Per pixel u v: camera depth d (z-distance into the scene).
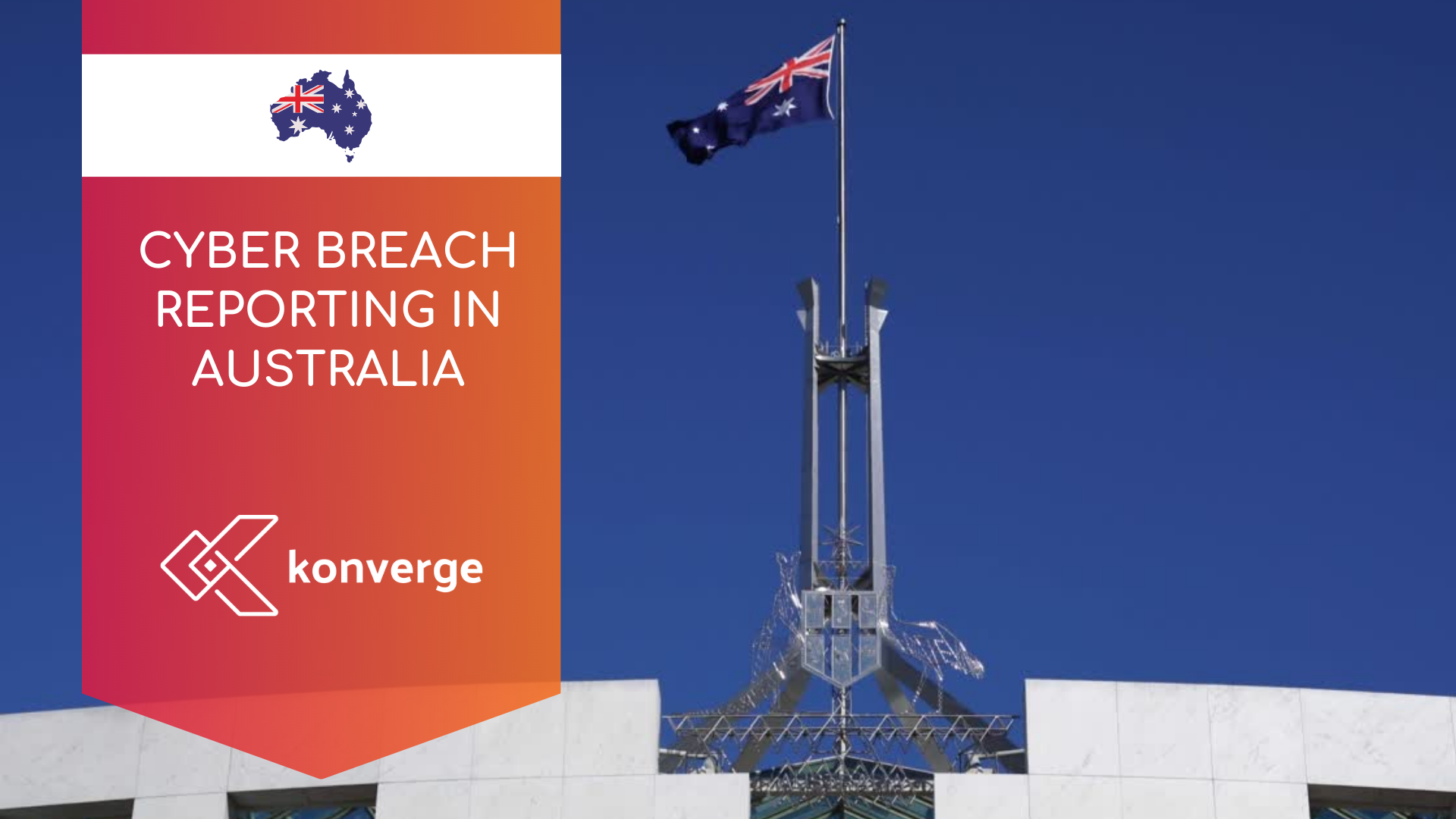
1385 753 43.56
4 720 45.72
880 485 49.25
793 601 46.81
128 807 45.03
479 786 43.66
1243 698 43.94
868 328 51.22
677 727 44.69
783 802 43.78
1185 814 42.88
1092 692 43.88
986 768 44.22
